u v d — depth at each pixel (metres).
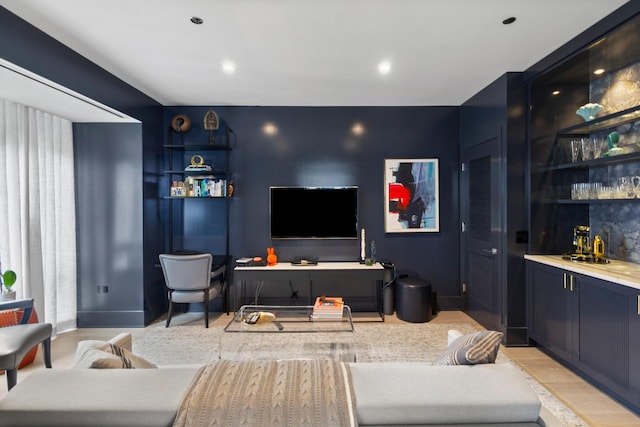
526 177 3.02
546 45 2.52
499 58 2.73
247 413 0.88
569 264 2.52
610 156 2.39
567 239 3.01
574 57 2.47
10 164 2.85
